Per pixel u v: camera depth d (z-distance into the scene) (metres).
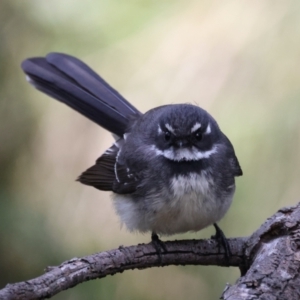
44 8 11.68
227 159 8.95
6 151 11.41
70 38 11.59
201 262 8.20
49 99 11.55
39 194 11.23
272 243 7.47
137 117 10.53
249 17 10.52
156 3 11.17
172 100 10.46
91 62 11.27
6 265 11.02
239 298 6.59
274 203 10.15
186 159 8.68
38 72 11.15
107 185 9.48
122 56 11.09
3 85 11.69
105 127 10.74
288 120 10.12
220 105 10.26
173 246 8.09
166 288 11.26
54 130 11.41
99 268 7.43
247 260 7.93
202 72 10.44
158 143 8.95
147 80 10.75
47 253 10.98
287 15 10.40
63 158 11.29
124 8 11.30
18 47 11.82
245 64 10.34
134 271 11.24
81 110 10.85
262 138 10.15
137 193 8.84
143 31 11.04
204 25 10.66
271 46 10.33
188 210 8.52
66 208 11.09
